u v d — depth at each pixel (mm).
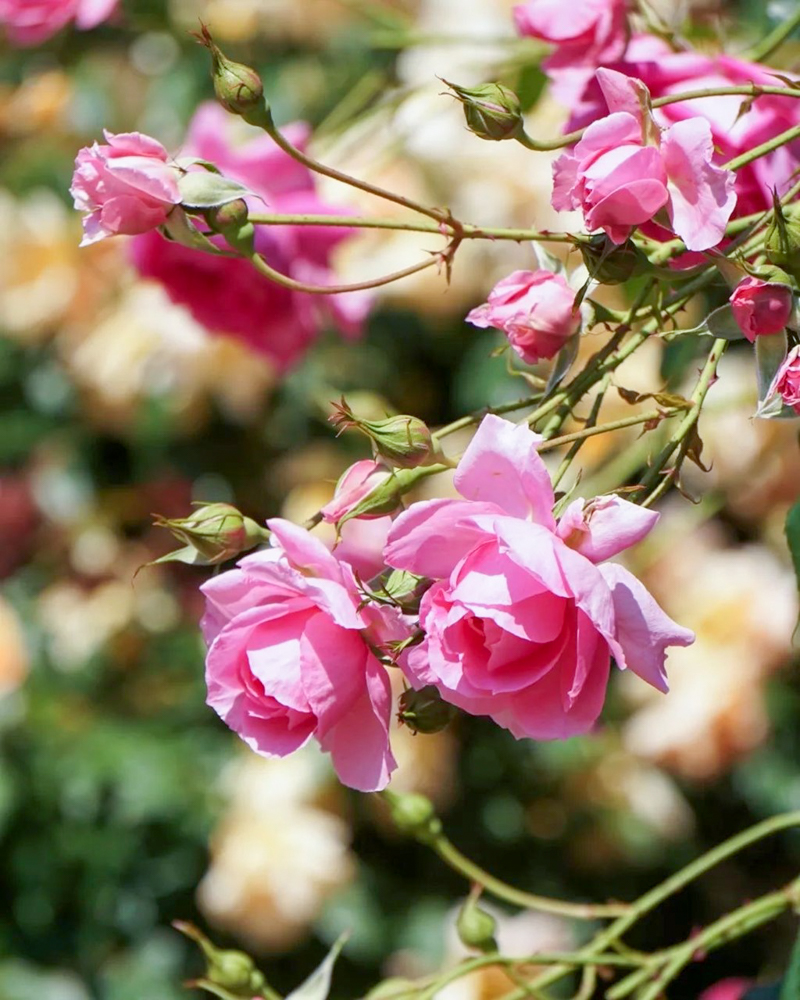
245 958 1134
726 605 1773
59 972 1874
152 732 1903
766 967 1861
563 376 999
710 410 1346
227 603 979
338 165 1301
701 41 1190
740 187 1050
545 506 940
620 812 1876
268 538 1017
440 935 1841
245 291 1252
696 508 1629
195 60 1861
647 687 1781
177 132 1878
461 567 940
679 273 985
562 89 1096
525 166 1632
